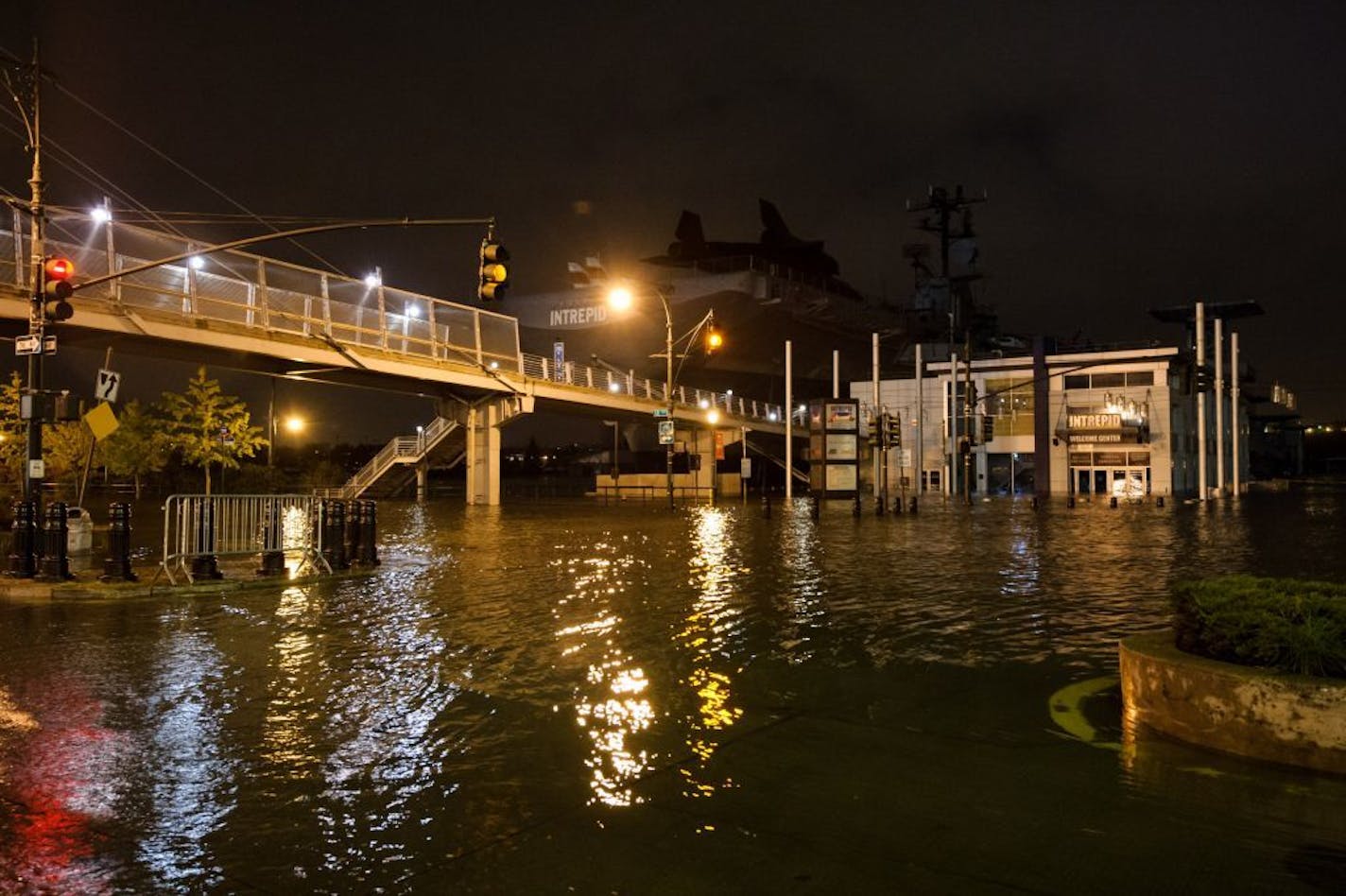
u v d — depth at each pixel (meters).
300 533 16.28
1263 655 5.77
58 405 16.36
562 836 4.62
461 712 7.11
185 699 7.54
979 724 6.64
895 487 77.31
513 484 93.44
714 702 7.37
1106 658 9.09
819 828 4.68
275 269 39.97
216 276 37.22
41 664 8.92
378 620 11.57
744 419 73.44
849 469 55.19
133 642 10.10
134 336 34.34
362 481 61.81
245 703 7.41
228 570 16.42
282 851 4.50
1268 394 103.31
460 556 20.95
